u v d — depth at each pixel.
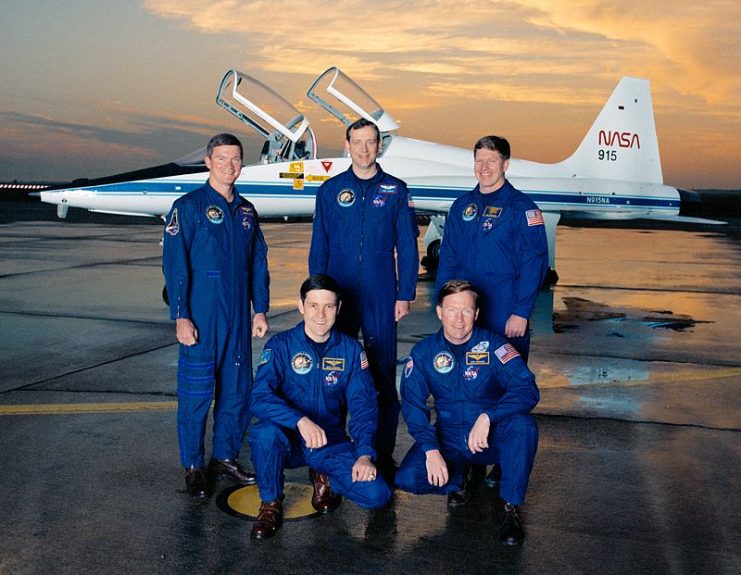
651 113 14.89
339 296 3.21
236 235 3.61
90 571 2.76
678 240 22.70
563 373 5.90
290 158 12.93
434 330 7.61
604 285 11.45
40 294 9.73
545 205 13.89
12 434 4.29
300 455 3.35
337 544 3.03
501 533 3.05
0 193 59.16
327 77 12.87
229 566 2.82
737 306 9.49
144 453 4.02
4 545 2.96
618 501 3.46
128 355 6.30
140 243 18.12
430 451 3.21
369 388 3.33
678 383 5.61
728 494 3.54
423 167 13.38
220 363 3.67
